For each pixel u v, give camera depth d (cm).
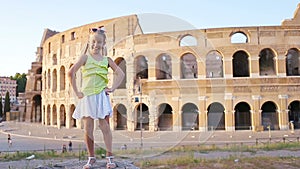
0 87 14450
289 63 4822
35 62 7706
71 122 5344
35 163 1908
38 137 4128
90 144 512
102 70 475
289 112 4697
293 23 4662
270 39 4375
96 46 473
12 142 3641
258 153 2331
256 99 4284
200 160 1938
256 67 4353
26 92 7625
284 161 1922
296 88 4309
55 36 5878
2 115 9025
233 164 1825
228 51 4359
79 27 5212
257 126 4216
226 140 3266
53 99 5878
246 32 4384
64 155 2259
